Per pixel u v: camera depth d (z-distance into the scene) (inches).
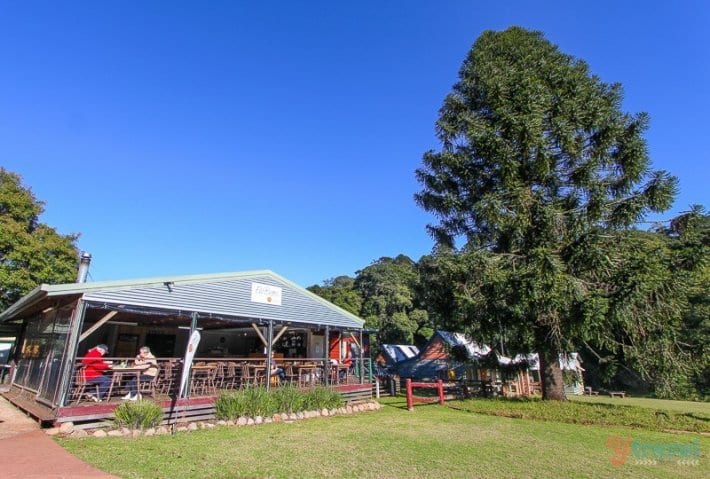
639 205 544.7
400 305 1517.0
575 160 604.7
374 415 491.5
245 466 236.8
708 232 554.3
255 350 781.9
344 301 1632.6
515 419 467.2
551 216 542.6
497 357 678.5
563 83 627.8
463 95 724.7
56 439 290.4
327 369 582.9
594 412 466.6
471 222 697.6
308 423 418.6
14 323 730.2
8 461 224.5
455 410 546.9
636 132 573.9
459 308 612.1
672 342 533.3
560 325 533.3
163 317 531.5
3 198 884.0
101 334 626.5
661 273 492.7
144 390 422.0
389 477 225.6
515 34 721.6
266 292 541.3
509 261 577.3
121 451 259.6
